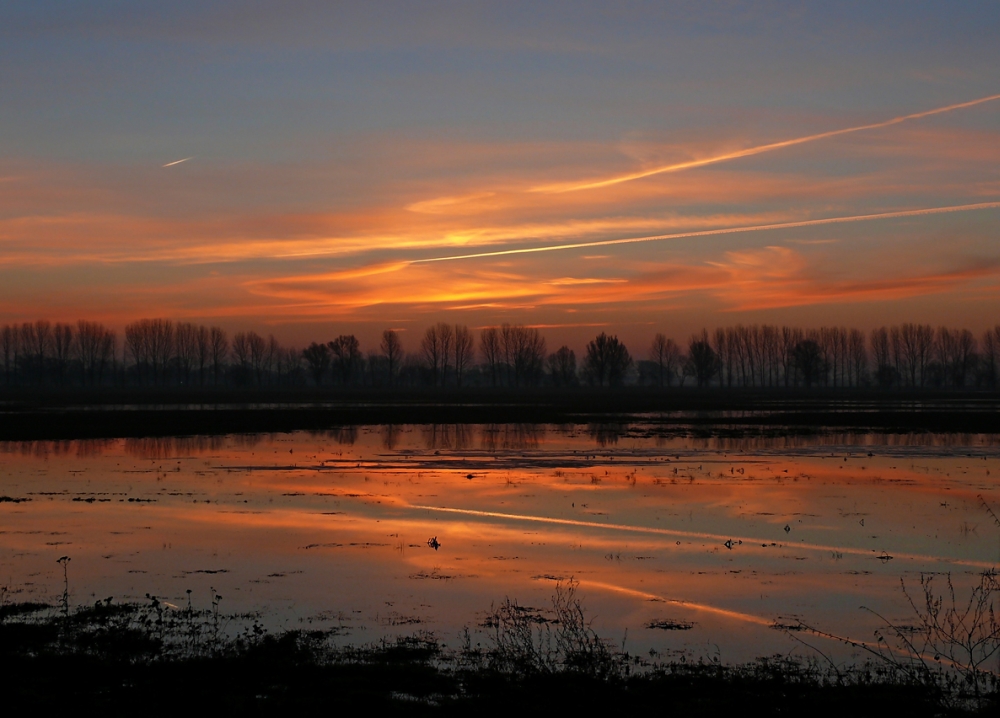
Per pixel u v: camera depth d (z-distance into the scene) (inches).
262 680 523.5
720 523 1071.6
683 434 2529.5
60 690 502.3
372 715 471.5
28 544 925.8
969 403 4972.9
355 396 6166.3
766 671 559.5
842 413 3750.0
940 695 518.6
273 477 1503.4
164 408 4052.7
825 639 635.5
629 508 1177.4
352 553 893.2
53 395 6166.3
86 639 597.6
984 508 1176.2
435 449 2044.8
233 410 3875.5
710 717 478.0
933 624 659.4
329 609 689.6
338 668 543.8
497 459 1811.0
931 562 874.1
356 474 1547.7
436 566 839.1
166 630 627.2
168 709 473.4
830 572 829.2
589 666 557.9
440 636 622.5
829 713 488.1
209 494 1294.3
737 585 780.0
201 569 818.8
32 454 1902.1
